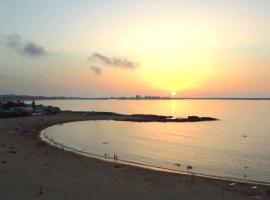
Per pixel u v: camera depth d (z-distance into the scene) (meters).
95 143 72.00
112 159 50.69
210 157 56.62
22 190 30.73
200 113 197.12
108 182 34.19
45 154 48.72
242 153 61.16
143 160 51.91
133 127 111.94
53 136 80.69
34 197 28.89
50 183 33.12
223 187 34.03
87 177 35.81
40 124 108.25
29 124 104.00
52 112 157.12
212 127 114.19
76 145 67.44
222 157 56.72
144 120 137.25
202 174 42.22
